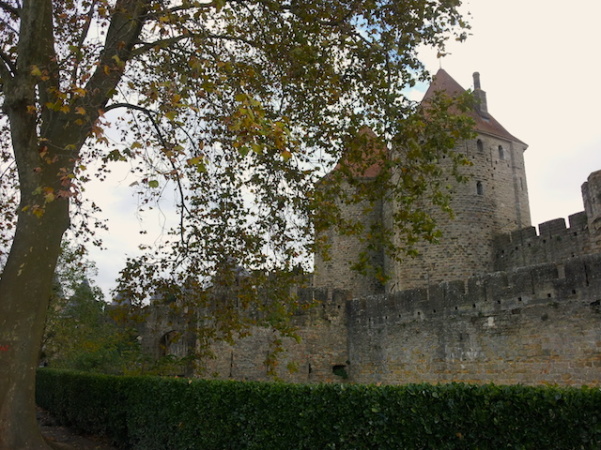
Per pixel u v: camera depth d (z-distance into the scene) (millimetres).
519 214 33594
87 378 16078
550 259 28016
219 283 14539
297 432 8617
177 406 11102
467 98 12508
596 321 16922
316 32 12398
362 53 12906
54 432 16266
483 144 33688
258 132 7887
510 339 19406
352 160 13070
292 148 10008
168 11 9867
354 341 26016
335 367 26141
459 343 21141
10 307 8805
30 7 9797
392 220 32594
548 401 6262
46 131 10094
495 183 33125
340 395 8250
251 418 9406
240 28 12719
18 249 9086
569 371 17391
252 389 9625
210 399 10328
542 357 18281
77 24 12570
